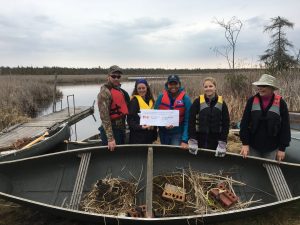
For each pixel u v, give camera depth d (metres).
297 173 4.31
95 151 4.58
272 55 13.88
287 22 13.99
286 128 4.23
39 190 4.34
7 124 11.48
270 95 4.26
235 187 4.44
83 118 15.44
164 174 4.57
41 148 6.33
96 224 3.95
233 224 4.00
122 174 4.64
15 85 19.66
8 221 4.09
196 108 4.58
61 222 4.05
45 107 20.66
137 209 3.81
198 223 3.59
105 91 4.65
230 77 12.17
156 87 17.84
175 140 4.93
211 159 4.63
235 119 9.26
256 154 4.59
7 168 4.20
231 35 12.83
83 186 4.32
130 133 5.04
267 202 4.31
